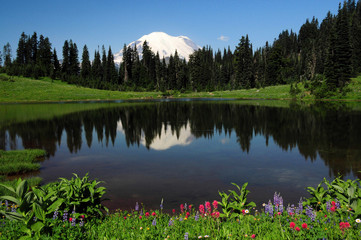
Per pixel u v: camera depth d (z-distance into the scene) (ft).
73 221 15.38
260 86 337.52
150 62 454.81
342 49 228.43
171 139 63.62
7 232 14.46
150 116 115.65
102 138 66.03
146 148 54.08
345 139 57.82
